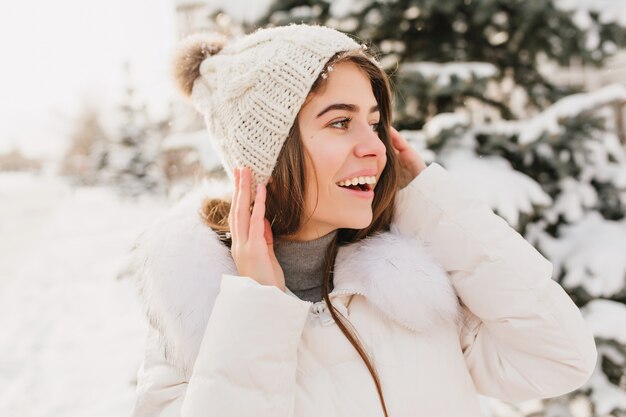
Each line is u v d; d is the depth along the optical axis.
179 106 1.69
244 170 0.96
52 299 5.59
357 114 0.95
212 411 0.77
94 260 7.34
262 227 0.91
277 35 0.99
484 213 1.04
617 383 1.91
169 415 0.88
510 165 2.03
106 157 19.31
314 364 0.92
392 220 1.12
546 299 0.96
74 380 3.54
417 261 0.97
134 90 14.70
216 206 1.05
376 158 0.95
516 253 0.99
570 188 2.08
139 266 0.98
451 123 1.94
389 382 0.91
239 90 0.97
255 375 0.80
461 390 0.96
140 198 14.07
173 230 0.97
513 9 2.24
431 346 0.96
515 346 1.00
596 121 1.94
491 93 2.54
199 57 1.16
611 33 2.22
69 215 12.25
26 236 10.12
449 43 2.42
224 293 0.85
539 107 2.56
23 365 3.85
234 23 2.45
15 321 4.93
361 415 0.87
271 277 0.90
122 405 3.10
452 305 0.97
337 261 1.04
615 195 2.12
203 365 0.81
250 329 0.81
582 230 2.04
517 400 1.05
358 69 0.96
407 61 2.47
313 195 0.95
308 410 0.88
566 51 2.36
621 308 1.81
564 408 1.97
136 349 3.99
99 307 5.17
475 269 1.01
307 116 0.94
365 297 0.99
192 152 2.57
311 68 0.92
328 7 2.39
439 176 1.08
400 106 2.21
